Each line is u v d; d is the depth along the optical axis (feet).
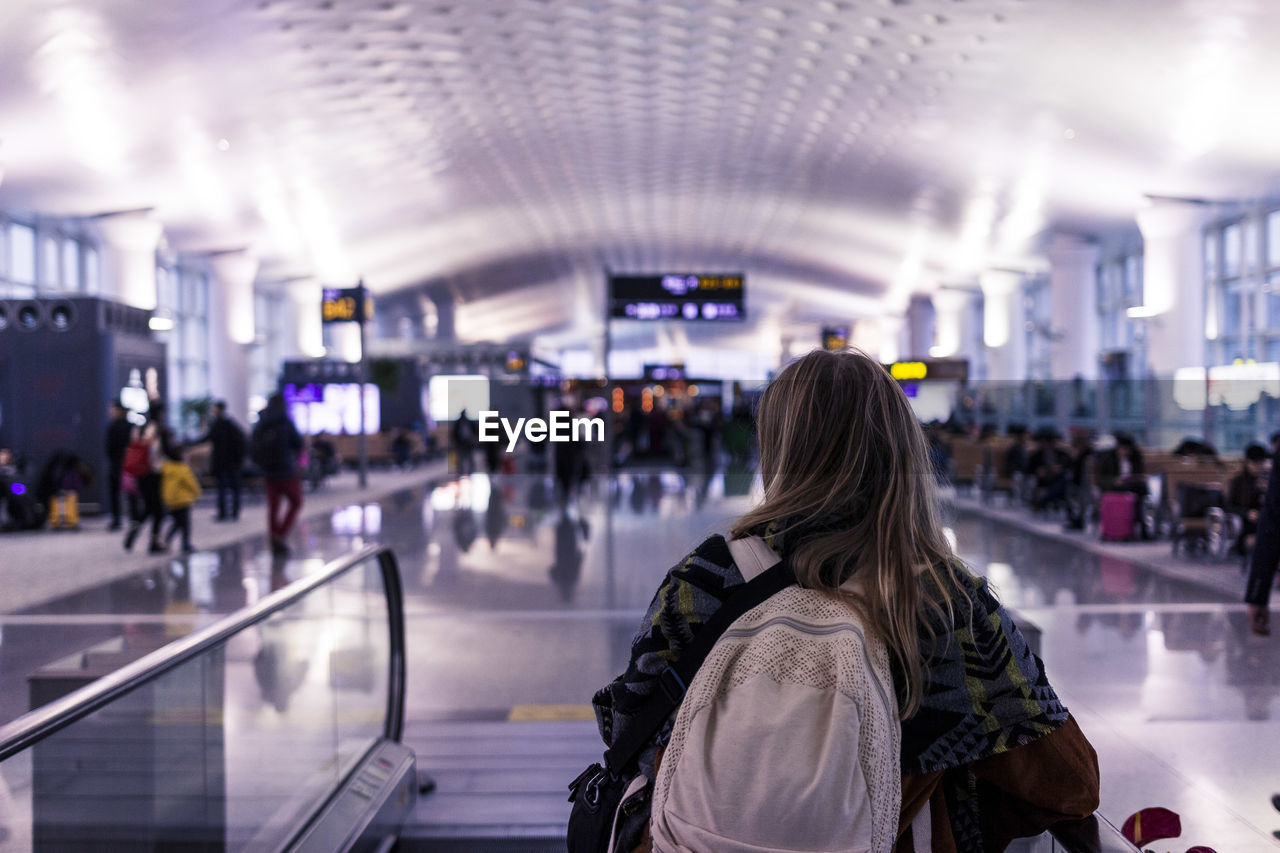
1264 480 34.99
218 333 110.52
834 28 60.59
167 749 10.30
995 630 4.59
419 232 120.78
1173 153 69.51
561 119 81.30
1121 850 4.68
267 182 84.74
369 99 71.41
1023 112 68.69
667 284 97.96
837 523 4.66
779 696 4.17
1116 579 33.01
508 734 17.16
